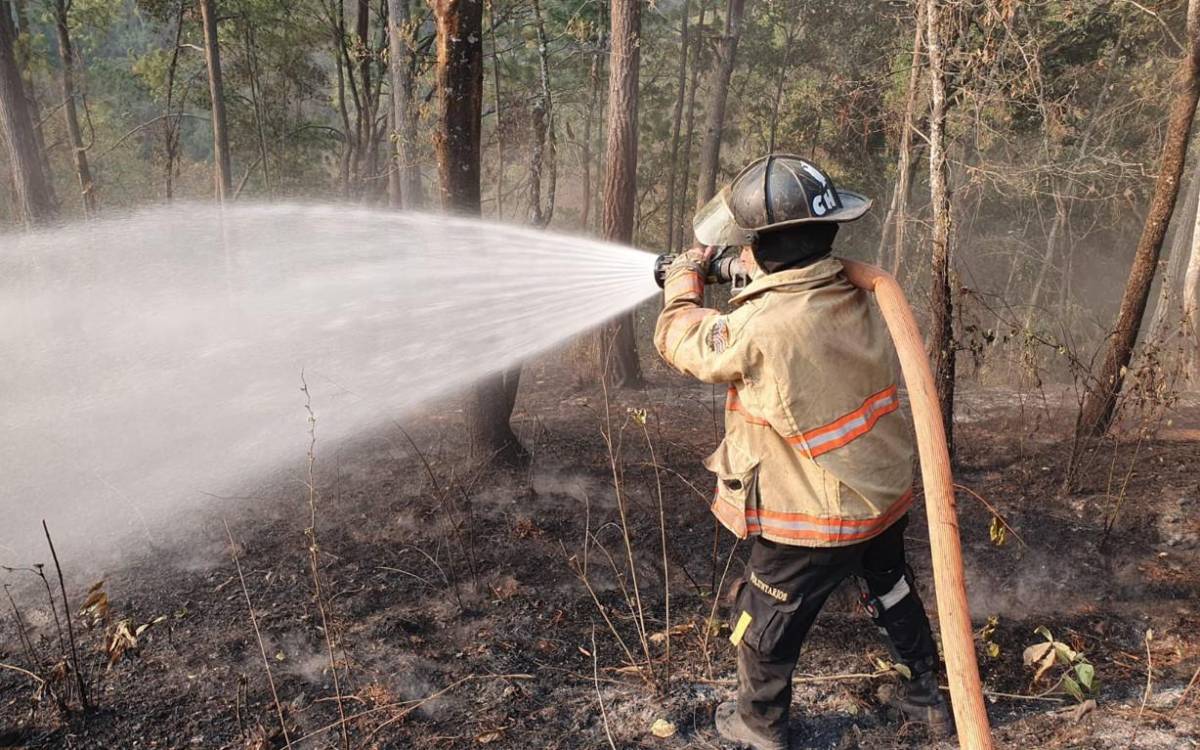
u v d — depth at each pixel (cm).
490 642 328
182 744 267
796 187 219
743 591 252
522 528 437
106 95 2206
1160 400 552
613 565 396
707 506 471
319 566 391
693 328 234
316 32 1805
